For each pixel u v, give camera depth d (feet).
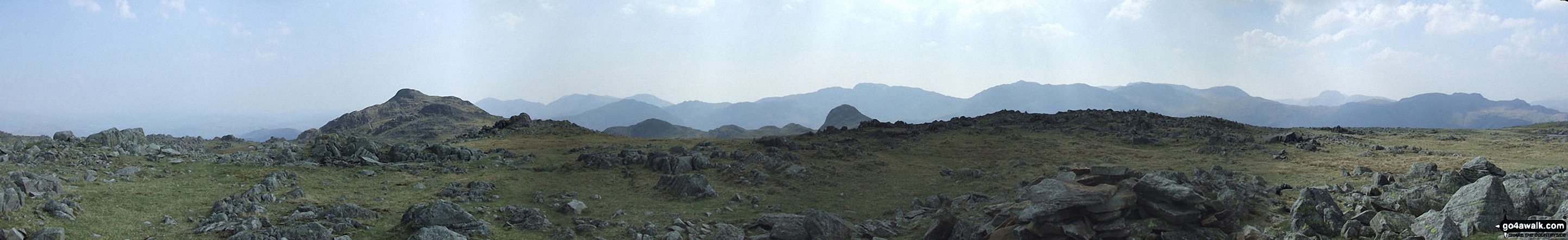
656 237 95.86
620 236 96.84
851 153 204.23
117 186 116.98
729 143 242.58
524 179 157.17
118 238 80.59
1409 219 76.18
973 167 179.11
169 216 94.32
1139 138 223.10
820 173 166.30
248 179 139.74
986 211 101.09
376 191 133.90
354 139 185.98
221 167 152.66
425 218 93.81
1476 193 71.26
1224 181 124.88
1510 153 179.63
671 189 138.62
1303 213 82.89
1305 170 153.07
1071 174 92.73
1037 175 160.04
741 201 130.93
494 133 284.20
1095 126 273.54
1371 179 133.18
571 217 112.06
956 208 120.37
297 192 117.80
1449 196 81.66
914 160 194.29
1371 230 76.18
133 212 95.66
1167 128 262.47
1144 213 84.07
